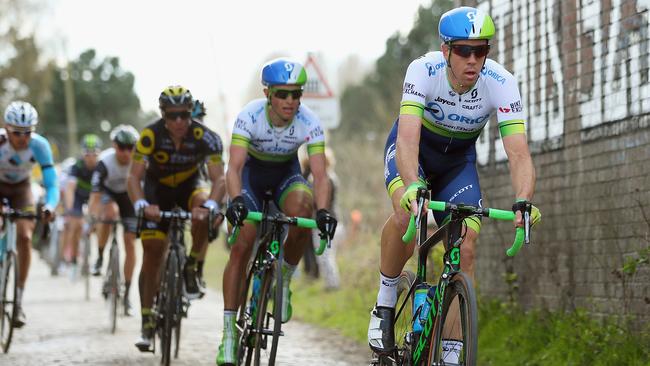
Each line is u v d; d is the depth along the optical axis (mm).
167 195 25547
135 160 24141
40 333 28922
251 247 20188
